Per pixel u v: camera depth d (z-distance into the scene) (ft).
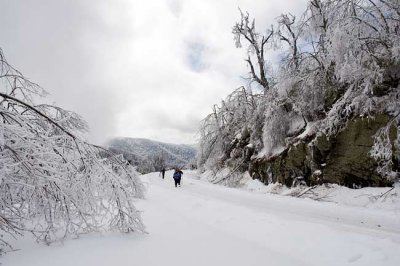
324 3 65.92
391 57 52.49
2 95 18.70
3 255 17.21
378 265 18.74
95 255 17.51
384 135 49.55
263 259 18.57
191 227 25.44
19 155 17.69
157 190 64.13
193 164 160.66
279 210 42.93
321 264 19.26
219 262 17.75
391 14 56.08
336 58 56.13
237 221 30.19
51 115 22.25
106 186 21.38
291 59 75.51
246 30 95.55
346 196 53.11
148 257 17.72
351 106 57.41
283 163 70.28
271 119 77.00
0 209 18.43
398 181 50.16
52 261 16.40
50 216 19.27
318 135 61.87
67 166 19.65
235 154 101.14
